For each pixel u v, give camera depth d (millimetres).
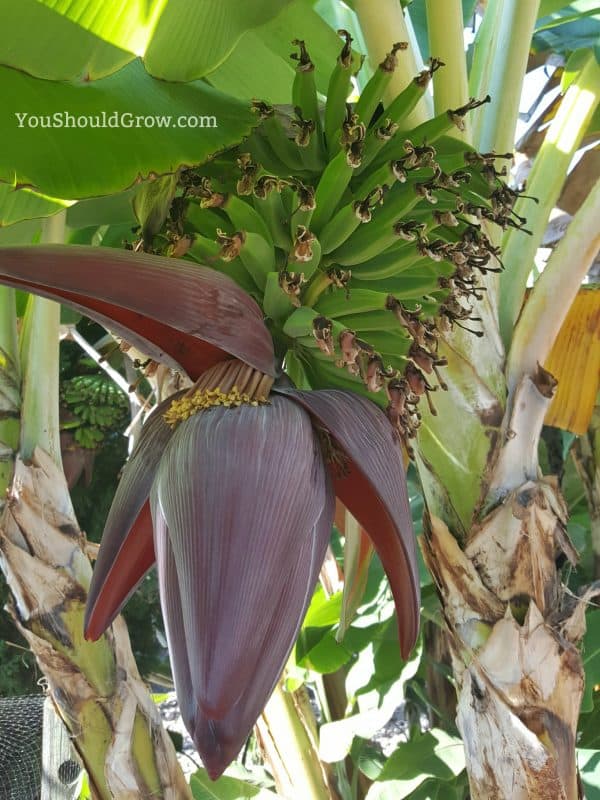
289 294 1037
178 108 1093
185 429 983
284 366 1215
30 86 1025
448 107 1324
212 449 960
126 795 1570
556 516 1325
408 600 1034
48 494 1611
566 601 1356
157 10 1052
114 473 5977
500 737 1294
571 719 1304
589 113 1449
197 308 979
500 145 1414
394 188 1123
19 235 1622
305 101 1135
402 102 1111
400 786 2193
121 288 955
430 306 1124
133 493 1026
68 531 1614
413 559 980
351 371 1020
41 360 1646
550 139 1458
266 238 1100
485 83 1440
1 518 1598
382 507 1024
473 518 1332
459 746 2250
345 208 1059
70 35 1027
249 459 956
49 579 1575
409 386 1059
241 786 2480
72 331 2584
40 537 1582
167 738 1669
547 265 1365
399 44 1088
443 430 1339
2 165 975
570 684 1301
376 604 2377
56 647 1573
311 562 975
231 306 995
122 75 1098
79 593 1595
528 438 1336
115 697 1587
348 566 1263
